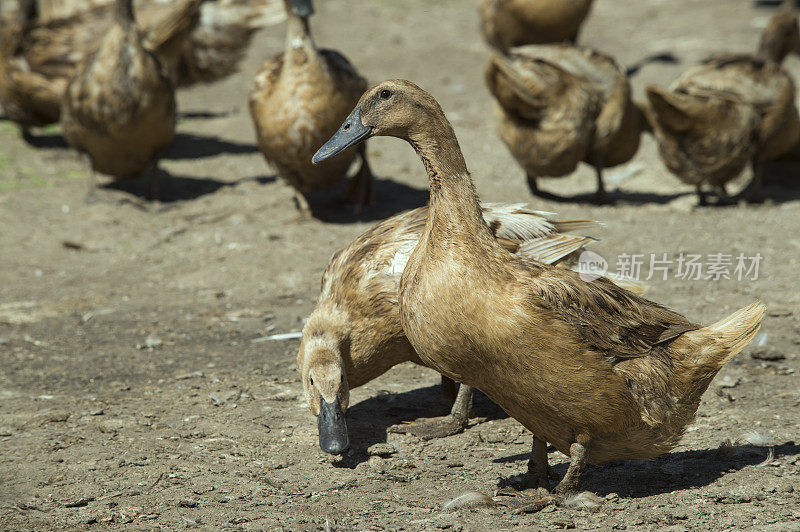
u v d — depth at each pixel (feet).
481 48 90.17
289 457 26.53
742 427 27.09
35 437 27.96
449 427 28.07
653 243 46.44
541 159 51.93
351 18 101.45
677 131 50.47
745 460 24.81
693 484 23.61
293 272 44.65
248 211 53.42
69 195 56.34
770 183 58.13
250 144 67.21
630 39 91.25
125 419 29.35
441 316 20.52
